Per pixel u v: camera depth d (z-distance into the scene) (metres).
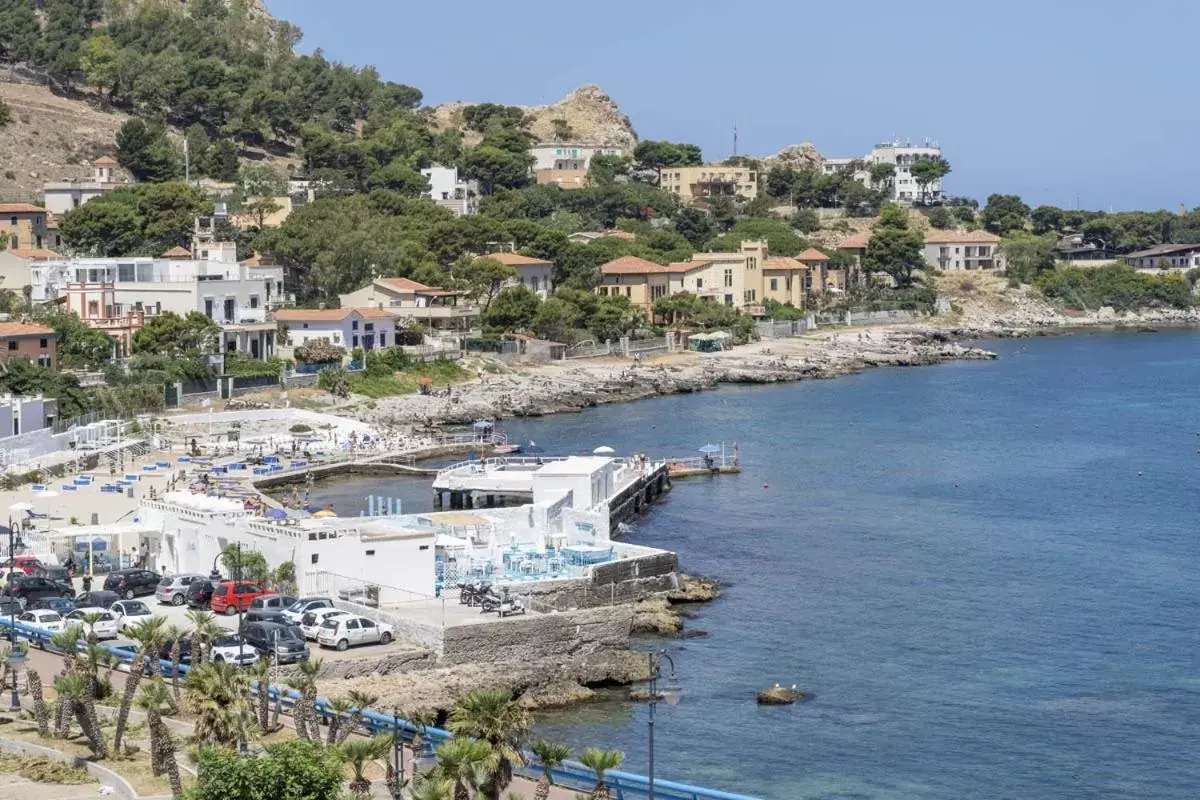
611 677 120.38
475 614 120.31
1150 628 138.38
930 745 109.31
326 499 194.12
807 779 102.88
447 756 71.50
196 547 136.38
